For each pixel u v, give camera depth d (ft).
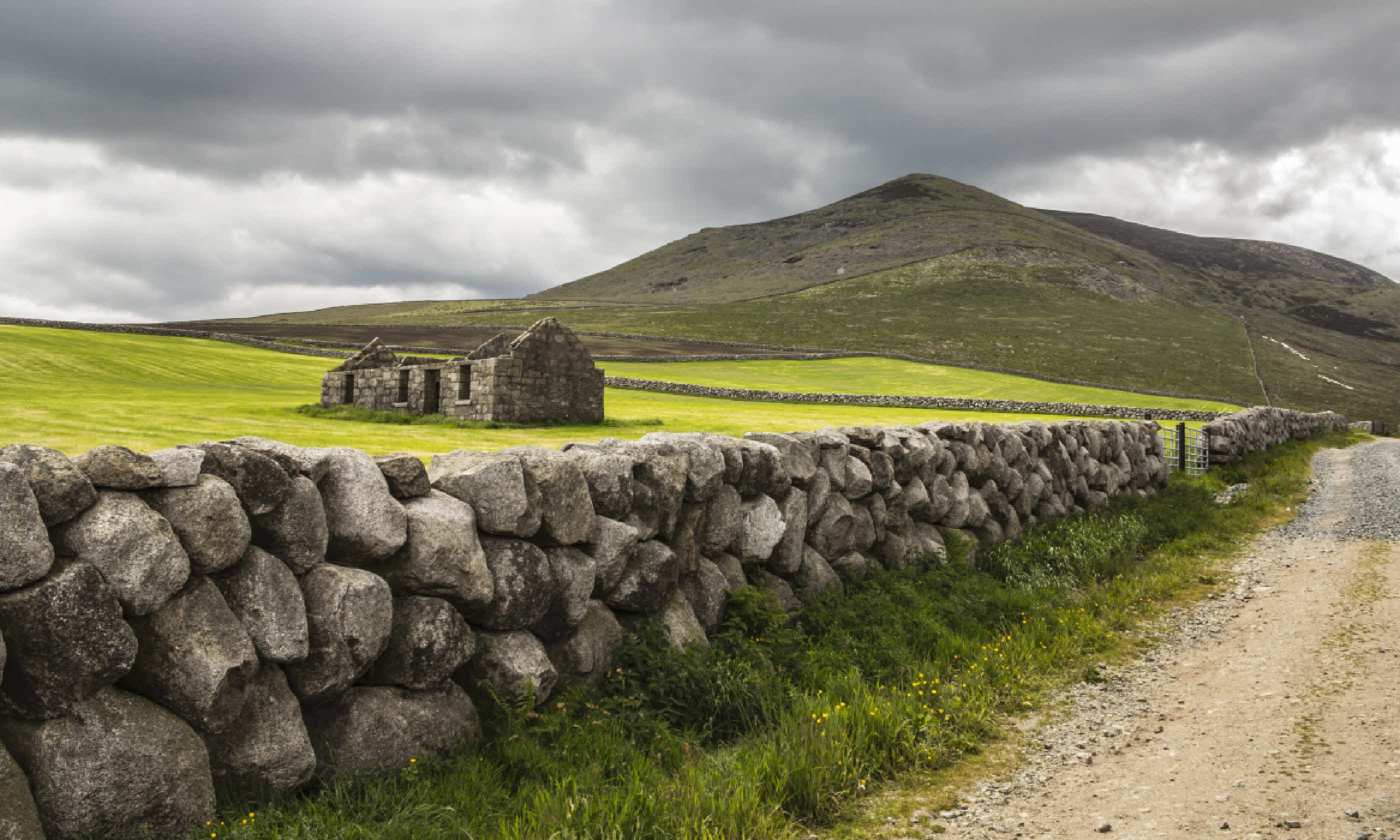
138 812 10.96
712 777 15.20
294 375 165.17
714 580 21.67
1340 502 54.03
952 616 25.79
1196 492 56.03
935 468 32.01
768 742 17.08
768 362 262.88
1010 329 401.29
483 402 96.32
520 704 15.94
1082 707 20.48
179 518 11.97
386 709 14.23
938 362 279.49
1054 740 18.60
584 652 17.76
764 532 23.00
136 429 62.64
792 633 22.18
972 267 564.30
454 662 15.11
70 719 10.65
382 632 14.05
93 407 80.38
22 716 10.48
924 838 14.30
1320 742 17.38
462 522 15.47
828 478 25.96
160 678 11.57
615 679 18.02
